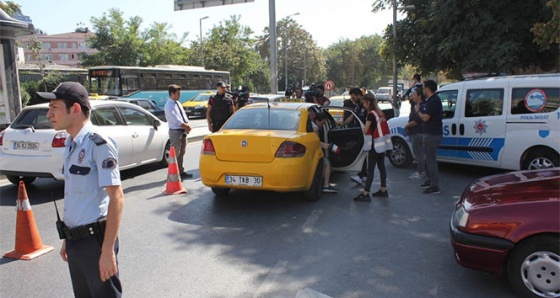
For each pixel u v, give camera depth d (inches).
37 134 277.6
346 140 296.7
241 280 159.2
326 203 261.4
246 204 260.5
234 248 190.7
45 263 177.8
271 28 719.1
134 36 1649.9
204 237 204.8
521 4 566.9
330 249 188.2
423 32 669.3
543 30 395.5
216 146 244.4
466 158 327.0
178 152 334.3
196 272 166.4
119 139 321.4
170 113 327.0
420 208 250.1
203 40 1996.8
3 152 283.6
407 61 714.8
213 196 280.1
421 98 311.6
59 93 96.7
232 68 1927.9
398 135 370.3
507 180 164.4
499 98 306.3
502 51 551.5
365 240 198.7
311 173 250.7
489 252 141.6
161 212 246.1
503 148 303.1
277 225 221.1
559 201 135.7
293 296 146.5
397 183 314.0
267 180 235.3
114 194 98.7
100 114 316.2
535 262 136.5
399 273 163.3
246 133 242.4
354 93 349.4
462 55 596.1
